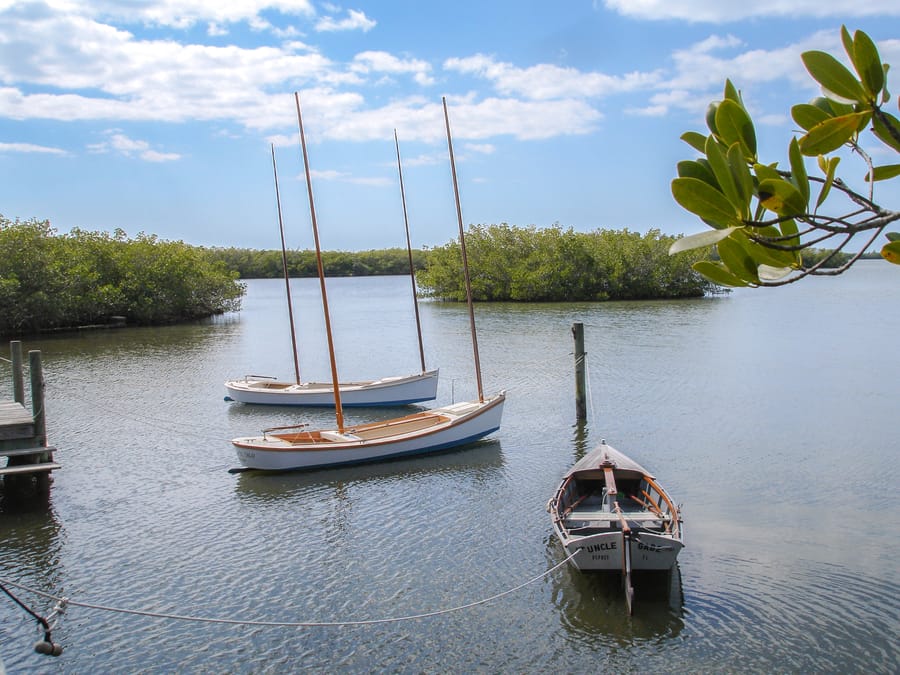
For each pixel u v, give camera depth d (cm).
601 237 8781
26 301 5369
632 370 3362
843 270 221
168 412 2825
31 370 1925
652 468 1959
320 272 2161
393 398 2905
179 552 1520
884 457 2008
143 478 2012
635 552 1251
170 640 1193
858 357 3619
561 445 2233
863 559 1403
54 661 1134
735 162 208
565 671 1084
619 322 5419
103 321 6272
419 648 1158
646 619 1215
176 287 6556
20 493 1889
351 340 4941
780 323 5172
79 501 1831
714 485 1820
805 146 226
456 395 3025
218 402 3019
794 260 235
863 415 2455
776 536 1512
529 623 1214
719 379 3112
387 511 1731
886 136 235
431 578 1384
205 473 2055
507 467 2042
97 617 1265
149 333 5619
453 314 6600
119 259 6400
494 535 1572
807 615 1212
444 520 1666
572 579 1359
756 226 217
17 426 1905
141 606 1301
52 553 1520
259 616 1263
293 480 1970
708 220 220
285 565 1454
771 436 2234
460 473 2000
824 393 2800
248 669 1115
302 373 3719
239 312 7750
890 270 15138
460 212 2323
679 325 5156
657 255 7825
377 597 1316
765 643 1140
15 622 1249
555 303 7538
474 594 1317
